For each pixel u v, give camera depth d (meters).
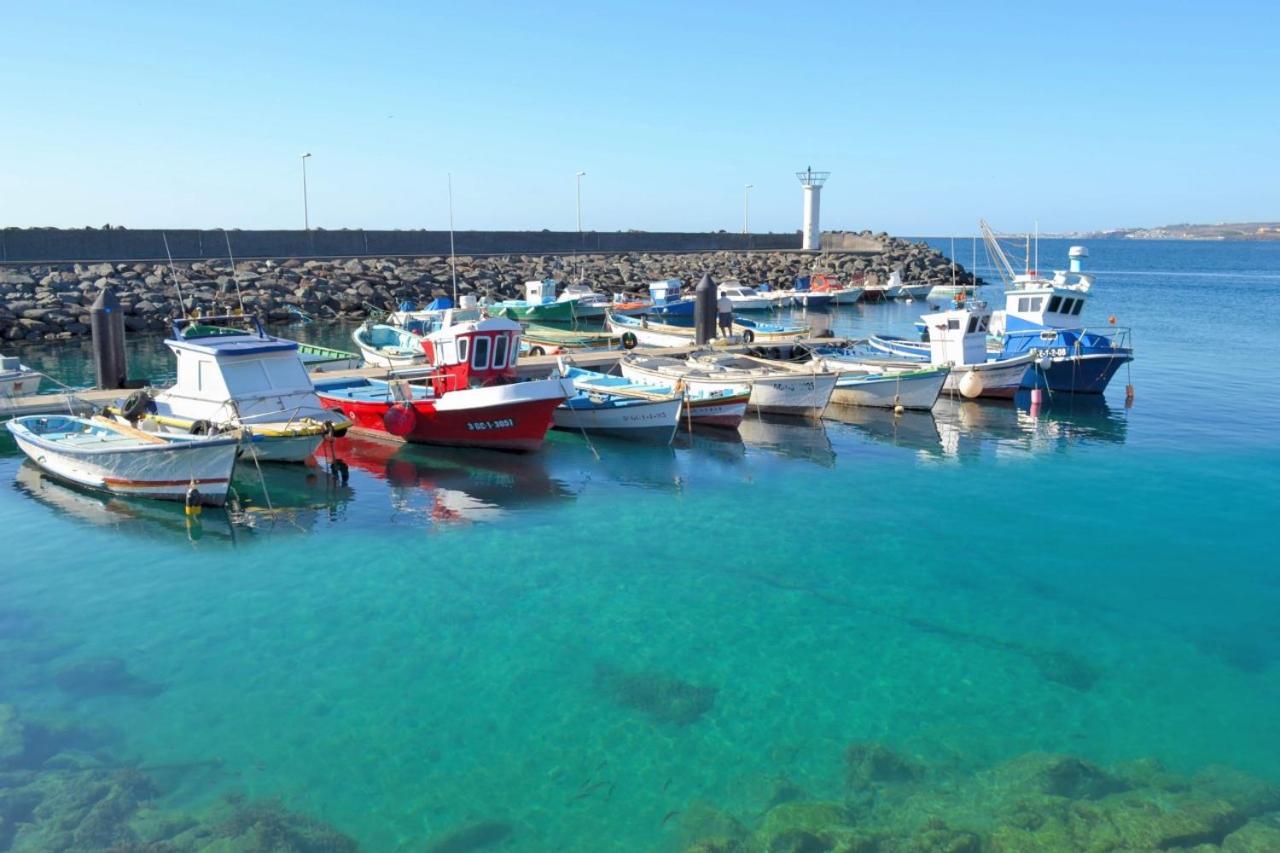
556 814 8.95
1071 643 12.60
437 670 11.66
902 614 13.44
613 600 13.82
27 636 12.52
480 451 22.53
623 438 24.36
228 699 10.94
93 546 15.92
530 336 37.84
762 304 61.38
